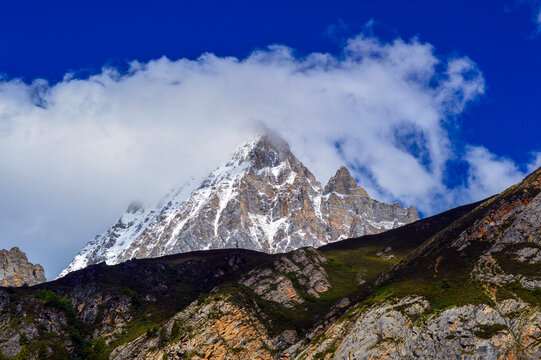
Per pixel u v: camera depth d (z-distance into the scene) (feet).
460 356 480.23
